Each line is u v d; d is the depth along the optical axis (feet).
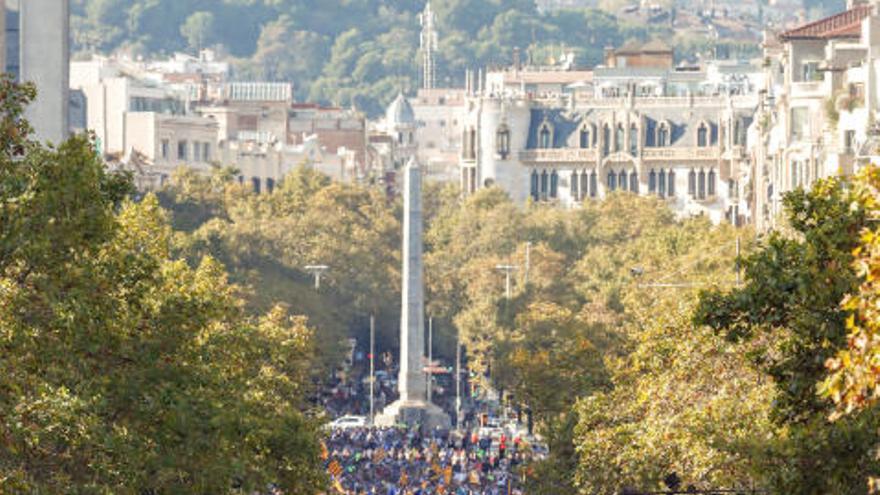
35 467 417.69
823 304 381.19
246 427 500.33
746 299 389.60
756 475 390.01
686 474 579.48
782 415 389.60
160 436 463.42
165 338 483.51
